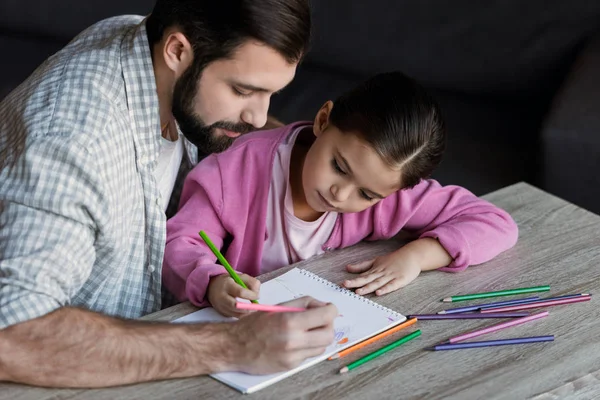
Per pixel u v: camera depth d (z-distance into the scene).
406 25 2.91
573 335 1.38
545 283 1.53
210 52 1.29
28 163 1.21
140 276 1.51
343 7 2.94
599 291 1.51
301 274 1.51
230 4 1.25
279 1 1.26
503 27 2.81
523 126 2.72
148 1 3.02
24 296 1.17
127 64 1.40
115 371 1.20
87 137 1.27
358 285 1.48
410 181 1.54
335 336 1.33
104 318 1.23
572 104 2.44
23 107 1.31
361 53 2.95
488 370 1.29
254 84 1.32
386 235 1.66
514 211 1.78
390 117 1.46
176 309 1.41
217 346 1.23
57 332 1.18
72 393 1.19
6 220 1.21
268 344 1.22
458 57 2.87
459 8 2.86
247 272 1.71
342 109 1.52
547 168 2.39
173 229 1.60
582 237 1.68
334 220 1.67
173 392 1.20
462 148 2.58
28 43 2.94
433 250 1.57
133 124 1.41
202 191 1.65
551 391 1.25
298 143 1.71
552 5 2.77
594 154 2.34
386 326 1.36
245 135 1.72
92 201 1.24
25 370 1.18
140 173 1.44
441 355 1.31
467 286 1.52
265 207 1.65
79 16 3.00
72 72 1.35
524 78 2.81
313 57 3.00
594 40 2.73
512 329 1.39
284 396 1.20
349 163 1.49
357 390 1.22
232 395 1.20
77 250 1.23
